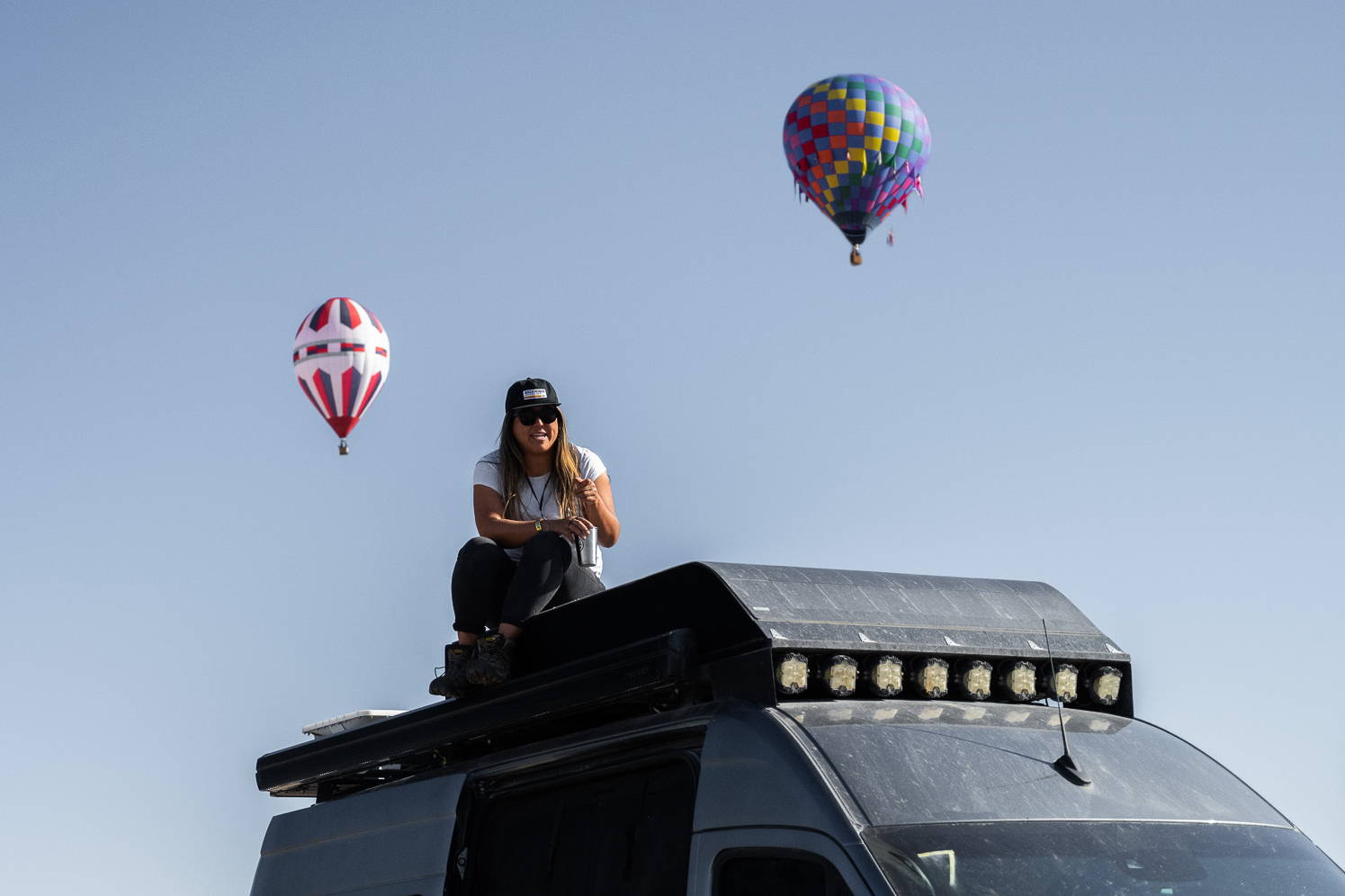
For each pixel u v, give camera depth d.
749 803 5.04
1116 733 5.69
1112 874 4.96
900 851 4.76
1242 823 5.39
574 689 5.84
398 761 6.84
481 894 6.09
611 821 5.64
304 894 6.87
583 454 7.55
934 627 5.73
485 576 6.80
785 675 5.29
